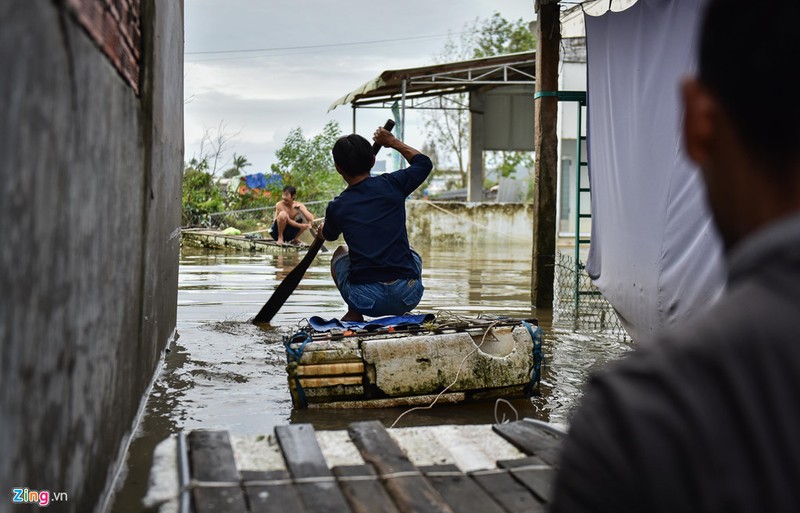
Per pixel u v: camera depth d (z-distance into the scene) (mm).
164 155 4863
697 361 765
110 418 2865
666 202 4945
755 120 773
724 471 729
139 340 3787
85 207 2238
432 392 4152
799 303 747
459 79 16812
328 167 24969
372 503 2141
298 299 8141
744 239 813
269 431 3691
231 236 16156
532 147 21047
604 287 6133
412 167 5172
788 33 755
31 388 1712
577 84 14703
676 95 4906
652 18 5324
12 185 1501
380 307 4984
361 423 2775
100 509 2654
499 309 7547
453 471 2410
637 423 756
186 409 4016
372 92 18359
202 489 2186
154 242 4371
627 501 755
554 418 3982
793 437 724
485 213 18844
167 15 4828
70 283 2072
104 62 2488
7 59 1439
